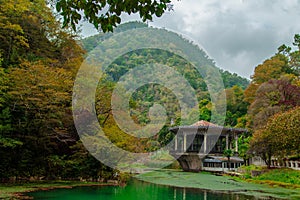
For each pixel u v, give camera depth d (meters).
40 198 12.78
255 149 26.64
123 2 4.49
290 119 23.78
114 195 14.83
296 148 23.50
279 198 15.66
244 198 15.41
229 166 36.25
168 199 14.52
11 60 17.97
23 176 17.48
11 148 16.66
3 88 14.94
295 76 47.56
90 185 17.50
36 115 16.42
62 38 23.80
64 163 18.09
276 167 28.16
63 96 16.39
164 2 4.61
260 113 35.94
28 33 20.55
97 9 4.51
